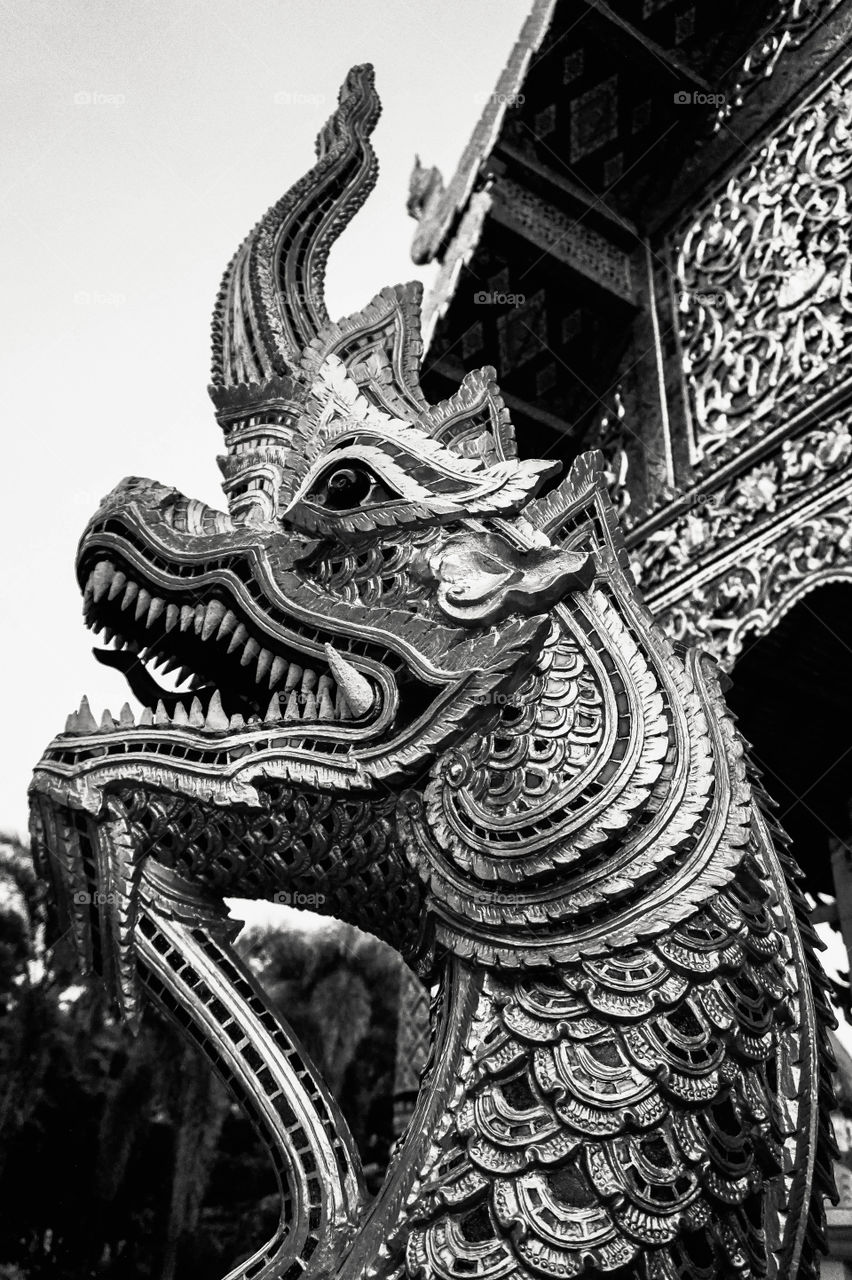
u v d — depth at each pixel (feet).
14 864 55.47
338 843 5.33
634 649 5.38
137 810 5.43
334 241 8.05
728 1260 4.21
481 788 5.10
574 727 5.15
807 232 12.88
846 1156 9.75
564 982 4.66
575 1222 4.14
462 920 4.92
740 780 5.10
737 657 11.70
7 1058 50.62
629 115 14.78
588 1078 4.41
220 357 7.45
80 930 5.52
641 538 13.26
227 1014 5.40
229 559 5.87
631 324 15.15
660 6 13.91
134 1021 5.43
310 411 6.35
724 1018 4.57
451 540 5.63
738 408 13.00
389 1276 4.19
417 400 6.66
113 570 6.10
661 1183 4.21
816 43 13.47
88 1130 51.08
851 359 11.60
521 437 15.57
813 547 11.34
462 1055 4.66
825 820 13.39
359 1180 4.93
